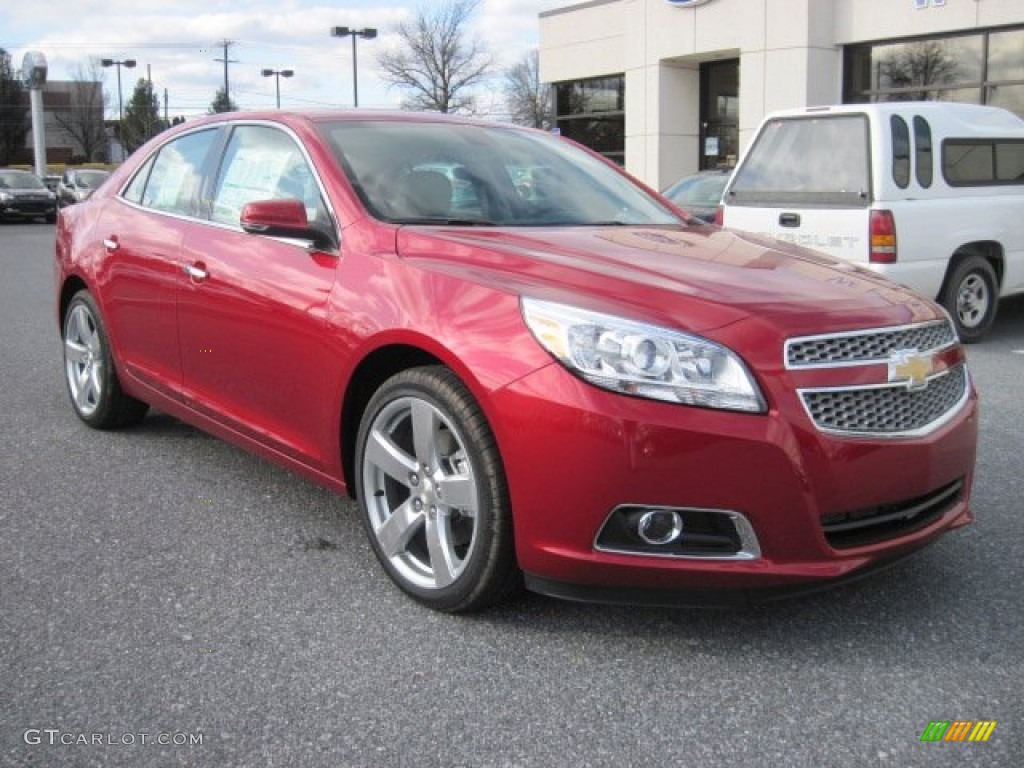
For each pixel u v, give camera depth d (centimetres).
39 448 510
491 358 297
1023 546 384
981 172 846
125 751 251
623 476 278
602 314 289
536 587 301
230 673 290
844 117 786
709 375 281
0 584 346
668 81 2186
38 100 4062
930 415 319
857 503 294
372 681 286
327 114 430
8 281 1371
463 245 343
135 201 505
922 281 793
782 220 819
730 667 296
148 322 468
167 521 409
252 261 397
